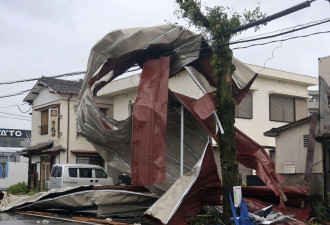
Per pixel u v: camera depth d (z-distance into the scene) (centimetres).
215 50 1100
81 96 1275
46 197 1490
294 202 1332
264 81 2175
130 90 2467
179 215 1059
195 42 1149
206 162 1066
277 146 1592
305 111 2323
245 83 1248
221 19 1084
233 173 1052
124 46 1154
